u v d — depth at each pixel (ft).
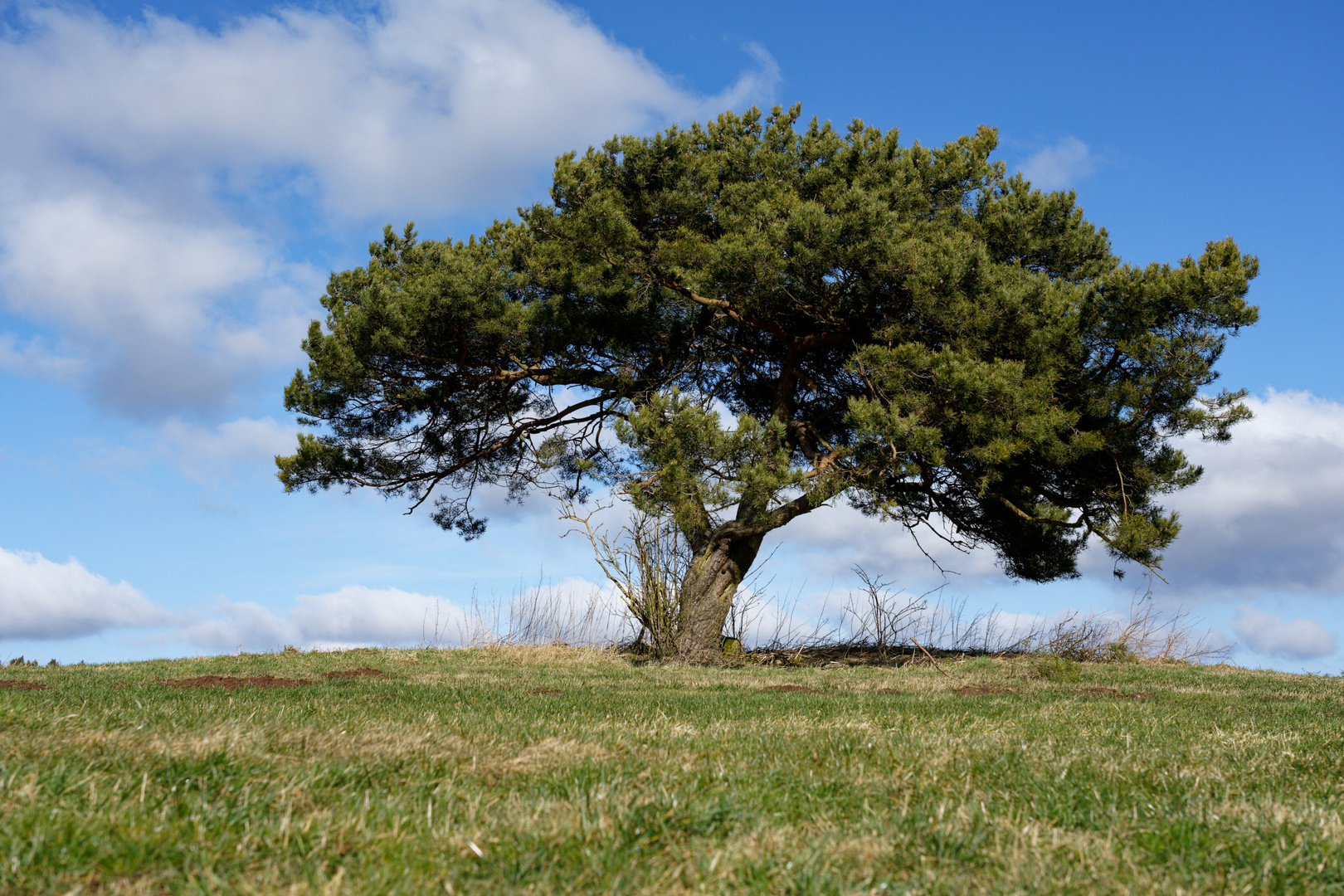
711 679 35.58
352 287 56.49
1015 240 51.37
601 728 18.58
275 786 11.59
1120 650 47.24
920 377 44.06
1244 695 30.45
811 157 52.42
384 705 22.61
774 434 44.19
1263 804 12.76
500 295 50.55
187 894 8.13
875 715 22.31
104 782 11.39
